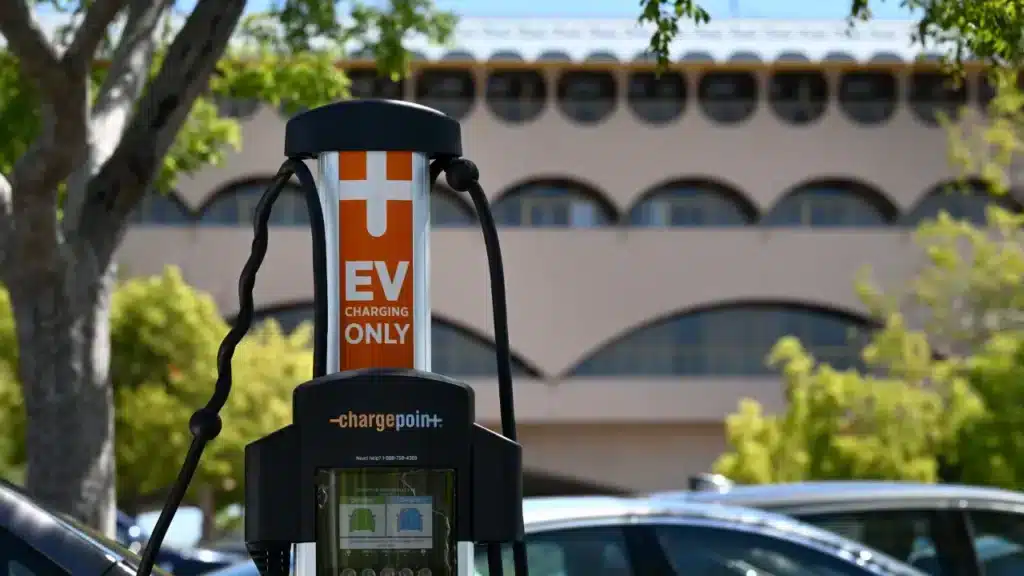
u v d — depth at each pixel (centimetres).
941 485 888
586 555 619
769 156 5106
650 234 5084
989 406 2983
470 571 286
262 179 4984
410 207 292
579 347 5059
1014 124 2839
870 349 3438
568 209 5112
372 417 280
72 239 930
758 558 654
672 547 639
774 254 5084
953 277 3080
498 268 297
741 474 3144
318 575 280
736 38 5047
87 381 932
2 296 3566
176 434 3622
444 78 5003
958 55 826
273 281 4928
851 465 3028
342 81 1452
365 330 290
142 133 928
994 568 862
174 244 4931
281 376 3847
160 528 282
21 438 3516
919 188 5094
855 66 4972
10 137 1389
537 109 5078
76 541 355
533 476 5184
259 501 281
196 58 930
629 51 4947
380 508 281
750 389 5066
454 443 283
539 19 5056
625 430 5094
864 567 671
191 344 3691
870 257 5078
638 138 5091
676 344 5112
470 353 5047
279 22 1377
